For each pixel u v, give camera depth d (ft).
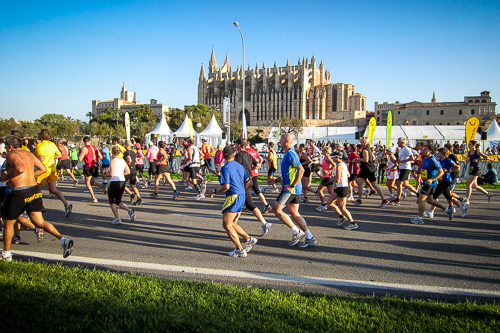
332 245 20.13
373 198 38.09
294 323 10.31
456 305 11.77
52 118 345.10
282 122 273.13
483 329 10.08
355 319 10.59
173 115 362.74
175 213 28.89
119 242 20.22
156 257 17.57
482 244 20.56
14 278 13.19
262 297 12.05
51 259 16.98
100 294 11.98
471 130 51.62
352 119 361.71
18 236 20.03
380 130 136.26
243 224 25.20
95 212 28.99
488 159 55.42
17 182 16.22
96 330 9.71
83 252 18.26
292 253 18.62
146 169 71.10
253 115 395.75
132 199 32.60
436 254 18.62
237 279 14.79
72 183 50.31
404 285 14.37
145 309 10.85
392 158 33.42
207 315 10.55
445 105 311.88
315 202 35.06
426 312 11.20
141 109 376.68
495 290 13.98
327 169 29.76
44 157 24.93
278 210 19.27
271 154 39.40
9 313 10.61
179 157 69.15
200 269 15.87
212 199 36.42
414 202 35.42
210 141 121.08
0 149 31.04
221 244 20.12
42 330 9.79
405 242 20.88
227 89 417.90
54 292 12.06
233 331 9.73
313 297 12.38
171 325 9.89
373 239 21.48
